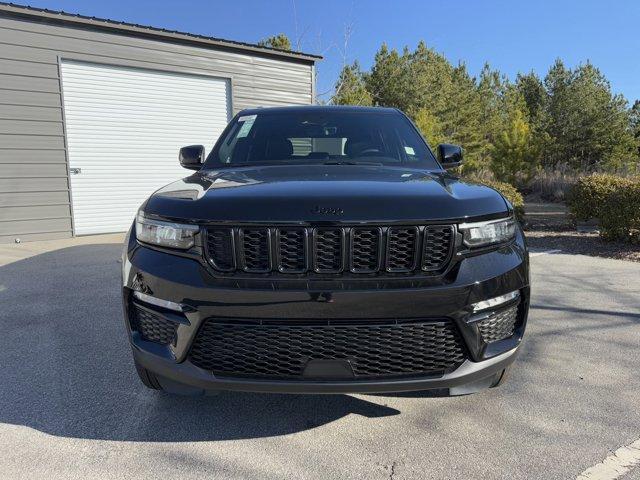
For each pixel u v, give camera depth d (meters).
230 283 2.24
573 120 39.00
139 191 10.96
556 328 4.30
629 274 6.39
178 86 11.27
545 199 20.33
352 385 2.25
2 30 8.95
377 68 39.97
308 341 2.23
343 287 2.20
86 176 10.20
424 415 2.87
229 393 3.13
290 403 3.01
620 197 8.39
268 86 12.69
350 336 2.23
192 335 2.29
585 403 3.00
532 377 3.36
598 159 39.03
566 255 7.82
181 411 2.91
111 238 9.94
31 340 4.05
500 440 2.61
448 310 2.27
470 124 41.38
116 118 10.48
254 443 2.59
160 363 2.39
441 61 43.69
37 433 2.67
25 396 3.08
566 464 2.40
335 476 2.32
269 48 12.37
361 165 3.29
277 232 2.25
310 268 2.25
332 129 3.83
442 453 2.50
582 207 9.87
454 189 2.61
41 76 9.41
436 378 2.31
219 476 2.31
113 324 4.45
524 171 23.52
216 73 11.76
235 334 2.26
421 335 2.28
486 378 2.63
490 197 2.58
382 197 2.36
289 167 3.19
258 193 2.41
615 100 38.56
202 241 2.30
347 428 2.73
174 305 2.32
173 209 2.42
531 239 9.34
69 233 10.02
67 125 9.85
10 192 9.27
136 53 10.54
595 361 3.61
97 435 2.66
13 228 9.35
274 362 2.26
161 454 2.49
